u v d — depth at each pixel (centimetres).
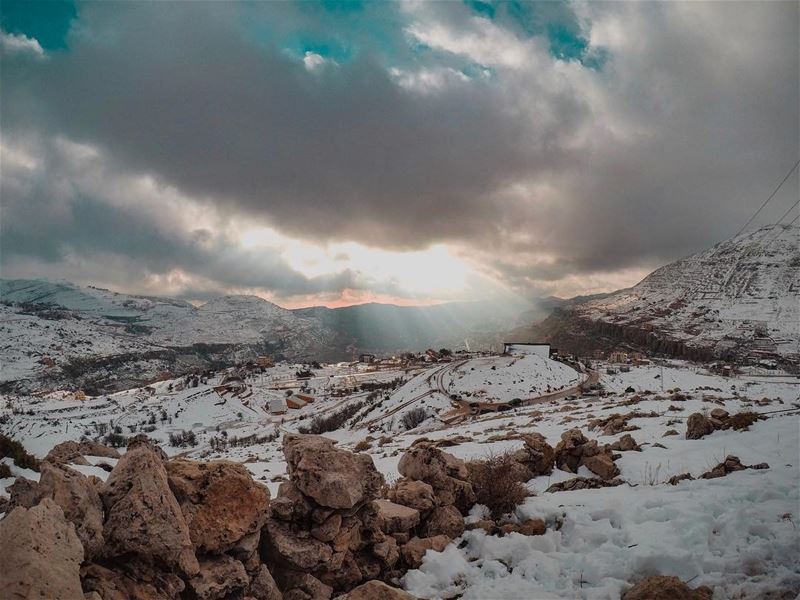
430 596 791
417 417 10062
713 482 1214
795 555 773
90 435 13800
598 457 1647
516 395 13000
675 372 15375
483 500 1135
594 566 807
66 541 538
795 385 8706
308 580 772
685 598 670
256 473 2445
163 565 613
